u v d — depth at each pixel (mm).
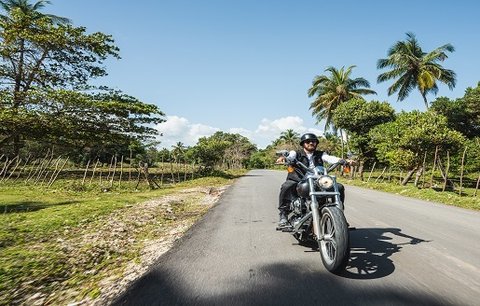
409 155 19984
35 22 26891
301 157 5078
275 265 4258
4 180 20172
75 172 33844
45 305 3408
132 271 4281
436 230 6355
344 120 32719
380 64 36031
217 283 3684
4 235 6340
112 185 17781
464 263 4266
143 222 7738
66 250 5379
